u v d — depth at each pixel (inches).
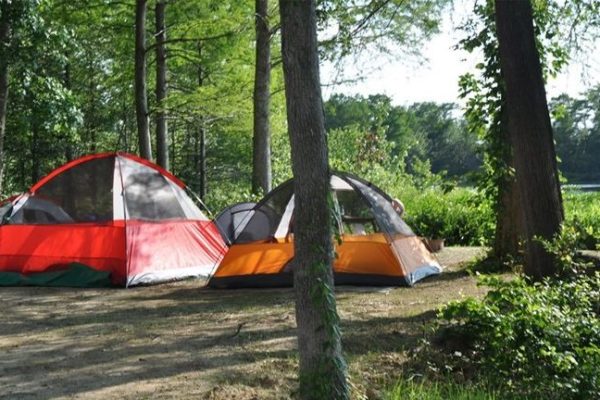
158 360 258.8
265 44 655.1
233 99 869.2
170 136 1501.0
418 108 1903.3
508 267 455.5
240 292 417.7
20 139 958.4
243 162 1483.8
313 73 188.2
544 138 343.9
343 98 628.4
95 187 463.5
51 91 661.3
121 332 308.5
